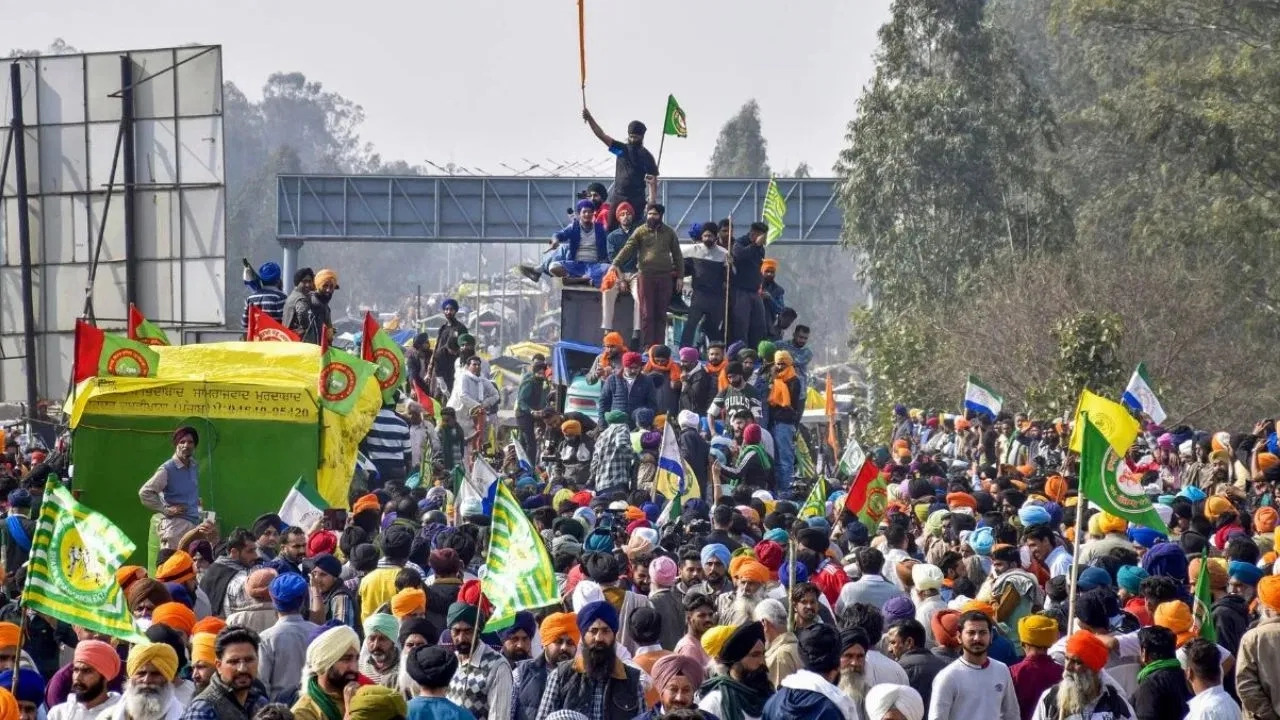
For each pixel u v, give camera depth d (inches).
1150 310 6304.1
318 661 1080.2
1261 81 7377.0
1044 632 1253.7
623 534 1833.2
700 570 1526.8
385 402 2578.7
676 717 932.0
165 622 1227.2
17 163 3513.8
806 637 1119.0
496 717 1163.3
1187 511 2135.8
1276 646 1286.9
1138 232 7317.9
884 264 7765.8
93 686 1087.6
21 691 1126.4
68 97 3545.8
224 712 1047.6
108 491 2201.0
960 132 7716.5
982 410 3735.2
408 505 1991.9
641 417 2738.7
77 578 1087.6
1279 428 3009.4
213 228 3444.9
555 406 3427.7
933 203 7726.4
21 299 3582.7
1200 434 3341.5
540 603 1149.7
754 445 2785.4
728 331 3469.5
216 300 3447.3
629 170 3543.3
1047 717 1178.0
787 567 1606.8
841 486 2672.2
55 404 3580.2
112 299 3533.5
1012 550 1585.9
